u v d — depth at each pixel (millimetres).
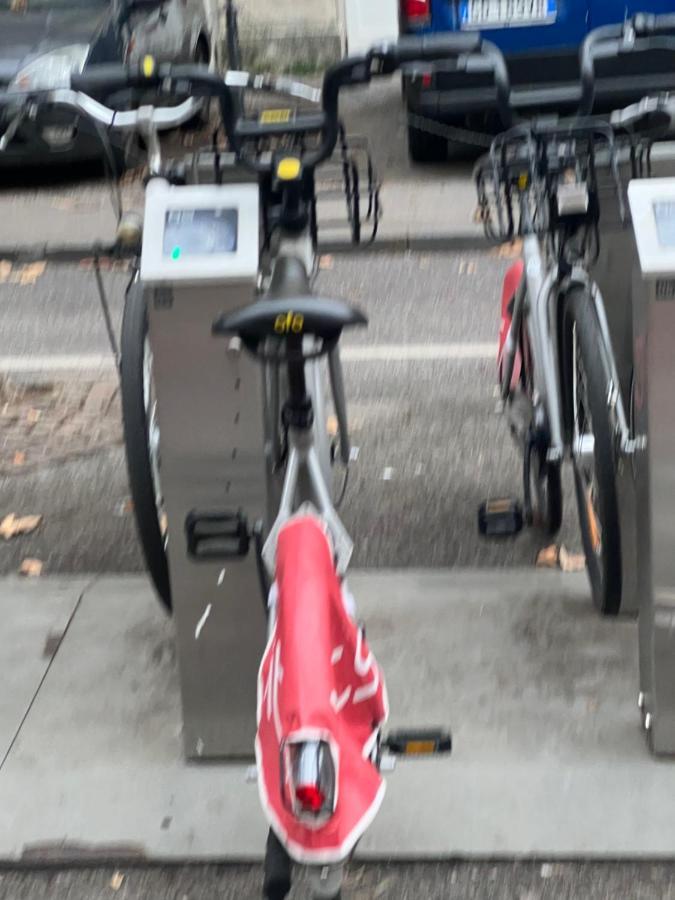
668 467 2830
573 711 3248
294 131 2955
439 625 3654
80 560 4242
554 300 3500
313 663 2020
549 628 3619
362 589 3854
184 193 2816
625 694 3307
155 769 3117
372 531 4336
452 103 7809
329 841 1984
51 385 5809
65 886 2795
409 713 3270
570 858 2777
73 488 4777
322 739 1930
